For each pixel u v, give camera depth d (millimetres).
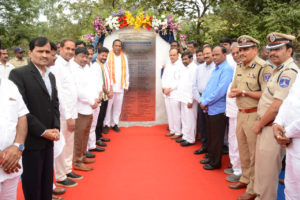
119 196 3141
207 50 4469
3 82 1844
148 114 6758
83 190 3287
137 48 6500
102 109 5254
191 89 5004
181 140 5375
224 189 3348
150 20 6320
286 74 2387
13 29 16984
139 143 5312
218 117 3805
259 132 2662
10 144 1862
